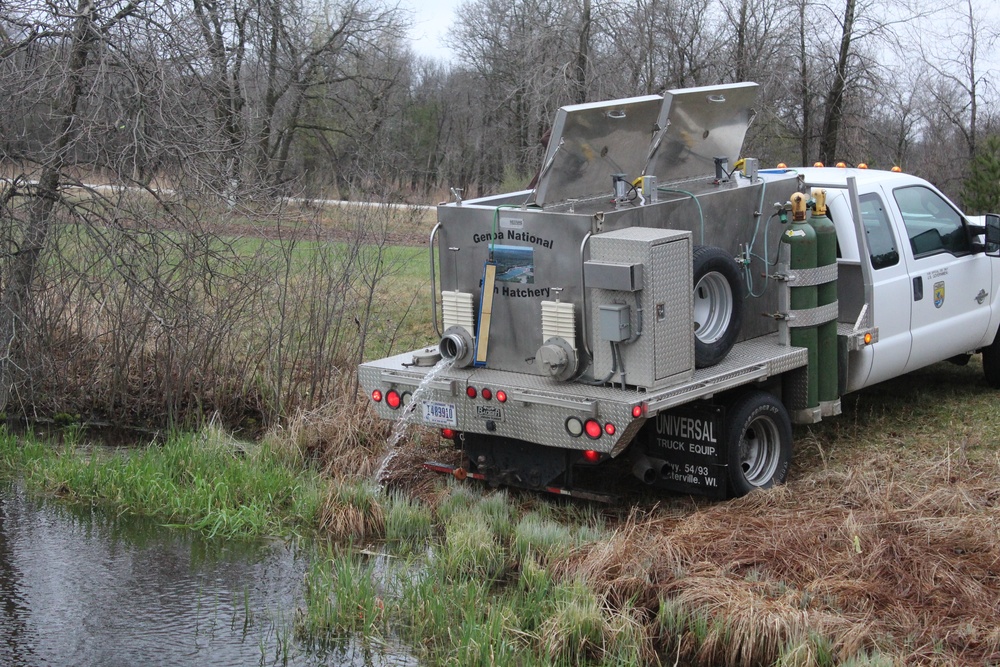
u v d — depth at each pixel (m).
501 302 6.89
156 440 9.48
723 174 7.75
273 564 6.65
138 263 9.38
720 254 6.85
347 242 10.38
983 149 19.92
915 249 8.58
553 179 6.93
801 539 6.11
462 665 5.22
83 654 5.46
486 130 34.44
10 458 8.73
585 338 6.54
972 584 5.56
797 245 7.30
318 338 9.63
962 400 9.28
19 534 7.15
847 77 22.47
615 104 6.89
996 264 9.45
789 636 5.13
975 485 6.95
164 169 9.38
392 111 32.69
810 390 7.50
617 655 5.30
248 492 7.60
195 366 9.80
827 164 23.08
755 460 7.18
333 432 8.62
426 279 14.99
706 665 5.27
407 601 5.92
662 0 23.11
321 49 27.92
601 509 7.11
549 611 5.66
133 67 9.20
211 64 10.38
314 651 5.50
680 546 6.09
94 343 10.31
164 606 6.04
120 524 7.36
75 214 9.41
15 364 9.30
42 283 9.95
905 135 28.02
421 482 7.84
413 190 25.58
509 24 30.92
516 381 6.73
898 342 8.31
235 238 10.42
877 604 5.45
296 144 28.81
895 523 6.25
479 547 6.39
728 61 22.92
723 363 6.99
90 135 8.81
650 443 7.07
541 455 6.90
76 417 10.09
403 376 7.12
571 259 6.52
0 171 9.59
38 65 9.42
